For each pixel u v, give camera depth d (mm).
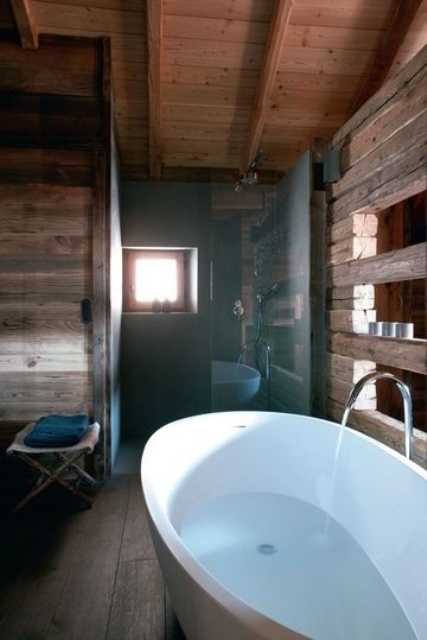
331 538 1892
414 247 1984
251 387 3693
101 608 1585
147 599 1636
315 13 2666
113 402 2963
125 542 2031
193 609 1032
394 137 2133
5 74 2727
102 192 2752
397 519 1633
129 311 3781
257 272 3703
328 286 2914
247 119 3410
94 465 2748
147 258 3795
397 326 2184
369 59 2959
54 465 2713
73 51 2760
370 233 2590
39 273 2750
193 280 3779
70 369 2760
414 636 1313
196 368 3738
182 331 3734
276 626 850
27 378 2746
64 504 2416
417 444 1955
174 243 3707
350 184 2602
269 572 1628
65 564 1854
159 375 3713
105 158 2762
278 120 3412
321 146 2969
